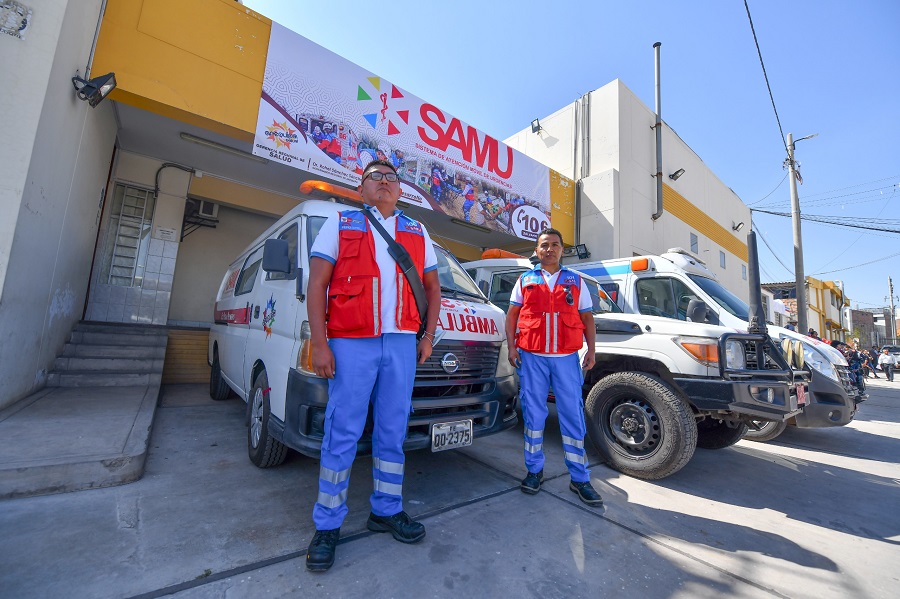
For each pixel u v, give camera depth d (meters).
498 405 3.04
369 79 7.18
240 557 1.99
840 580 2.17
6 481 2.39
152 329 6.38
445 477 3.26
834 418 4.95
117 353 5.49
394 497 2.26
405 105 7.70
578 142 12.23
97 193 5.82
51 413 3.59
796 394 3.72
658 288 5.04
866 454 5.26
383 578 1.90
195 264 8.46
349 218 2.19
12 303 3.49
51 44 3.60
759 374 3.34
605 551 2.29
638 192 11.88
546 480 3.35
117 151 6.90
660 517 2.82
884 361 18.48
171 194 7.35
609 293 5.41
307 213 3.37
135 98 5.15
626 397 3.71
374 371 2.09
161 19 5.24
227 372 4.39
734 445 5.27
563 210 11.16
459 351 2.87
